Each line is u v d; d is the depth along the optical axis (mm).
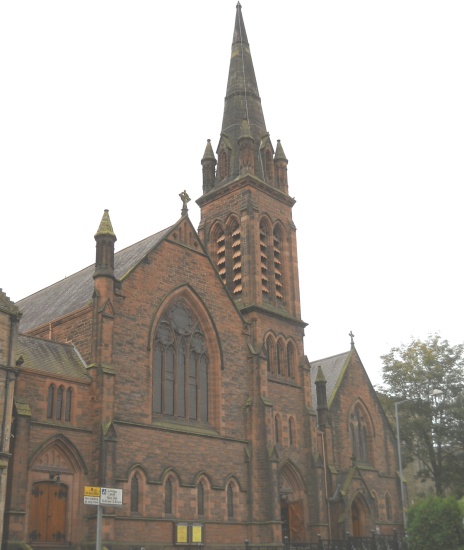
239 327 62500
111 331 50031
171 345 55969
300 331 70562
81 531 44750
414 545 50188
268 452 58375
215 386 58375
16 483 41031
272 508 56844
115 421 48406
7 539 39688
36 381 45312
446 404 85000
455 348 88750
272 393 64250
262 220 72062
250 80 81812
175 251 58031
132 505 48094
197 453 54062
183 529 50438
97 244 52281
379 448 78688
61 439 45250
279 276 72000
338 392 75500
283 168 76875
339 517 67188
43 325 55375
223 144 76562
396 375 88625
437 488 84688
